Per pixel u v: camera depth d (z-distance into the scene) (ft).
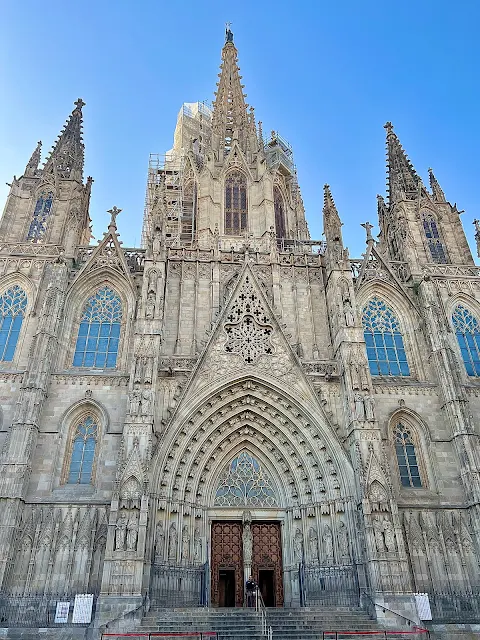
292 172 290.15
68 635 100.83
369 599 109.50
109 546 106.83
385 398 146.72
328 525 125.90
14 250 161.27
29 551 115.34
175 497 125.80
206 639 94.79
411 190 200.44
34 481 123.54
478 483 130.21
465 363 160.45
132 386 126.52
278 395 139.33
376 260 175.83
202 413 135.03
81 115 207.51
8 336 147.95
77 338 151.02
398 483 135.85
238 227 204.85
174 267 162.30
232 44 271.49
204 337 150.41
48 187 178.50
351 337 143.13
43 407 132.87
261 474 138.62
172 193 246.06
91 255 162.09
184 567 119.85
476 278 174.60
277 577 128.36
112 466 127.54
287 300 160.15
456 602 119.55
